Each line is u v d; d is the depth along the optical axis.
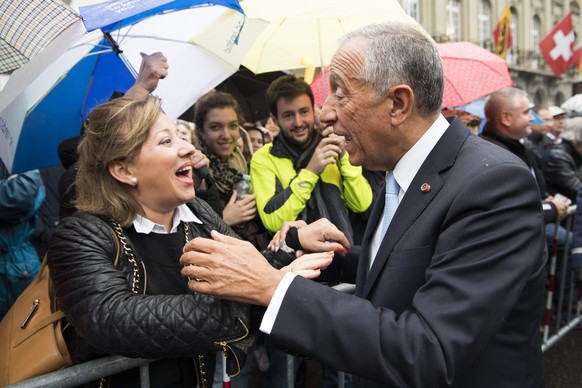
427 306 0.97
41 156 2.25
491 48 23.09
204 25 2.32
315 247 1.55
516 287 0.98
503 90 3.40
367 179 2.70
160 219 1.38
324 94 2.71
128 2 1.46
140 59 2.26
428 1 19.78
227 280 1.02
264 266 1.04
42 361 1.21
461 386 1.10
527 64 24.81
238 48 2.49
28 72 1.29
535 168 3.73
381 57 1.09
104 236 1.24
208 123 2.56
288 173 2.38
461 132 1.17
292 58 2.86
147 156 1.27
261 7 2.26
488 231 0.99
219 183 2.47
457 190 1.07
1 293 2.61
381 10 2.26
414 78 1.09
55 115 2.22
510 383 1.10
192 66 2.38
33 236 3.34
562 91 26.77
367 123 1.14
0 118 1.86
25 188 2.64
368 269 1.35
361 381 1.28
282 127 2.45
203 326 1.10
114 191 1.30
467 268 0.97
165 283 1.34
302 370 2.98
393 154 1.20
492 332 0.96
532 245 1.01
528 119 3.33
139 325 1.08
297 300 1.00
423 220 1.11
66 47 1.32
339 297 1.01
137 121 1.26
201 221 1.53
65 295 1.16
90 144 1.30
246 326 1.13
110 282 1.15
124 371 1.34
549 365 3.22
